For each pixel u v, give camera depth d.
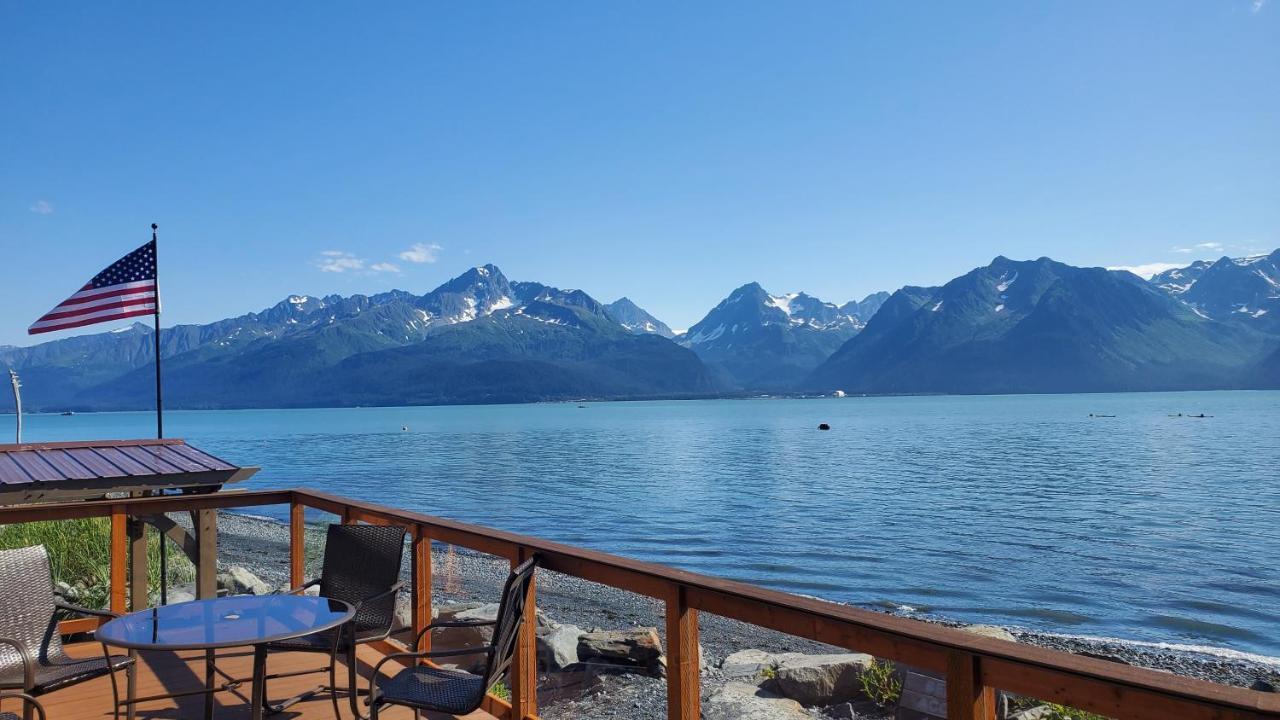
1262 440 81.81
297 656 5.77
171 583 11.78
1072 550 24.20
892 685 5.92
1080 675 2.01
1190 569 21.38
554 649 7.41
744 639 11.41
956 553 23.66
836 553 23.58
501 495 39.38
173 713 4.61
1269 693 1.78
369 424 179.38
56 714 4.59
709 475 50.19
